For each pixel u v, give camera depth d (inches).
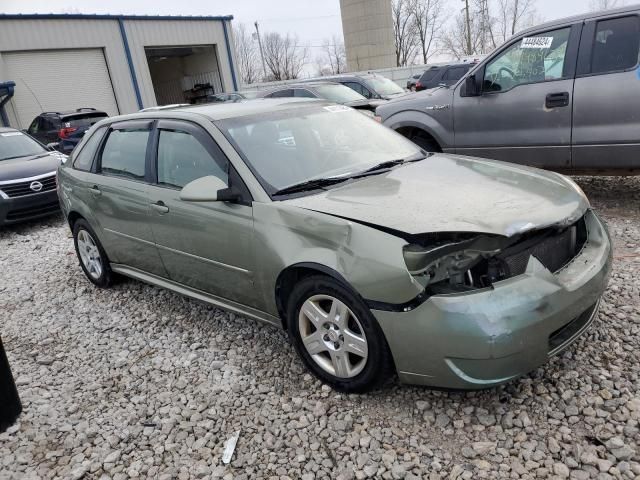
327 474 98.0
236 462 103.8
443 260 97.5
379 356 106.0
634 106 198.7
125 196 163.9
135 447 112.5
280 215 119.5
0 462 112.6
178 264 152.7
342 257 106.5
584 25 209.0
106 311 183.2
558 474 90.7
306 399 119.2
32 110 747.4
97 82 811.4
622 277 155.8
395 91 572.4
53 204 325.7
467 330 93.4
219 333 155.8
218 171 135.1
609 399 106.3
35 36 735.1
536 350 96.7
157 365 143.3
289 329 124.6
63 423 123.2
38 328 177.3
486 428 103.5
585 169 219.8
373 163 144.4
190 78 1050.7
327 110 163.6
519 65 228.2
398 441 103.1
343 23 1473.9
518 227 99.0
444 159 149.5
